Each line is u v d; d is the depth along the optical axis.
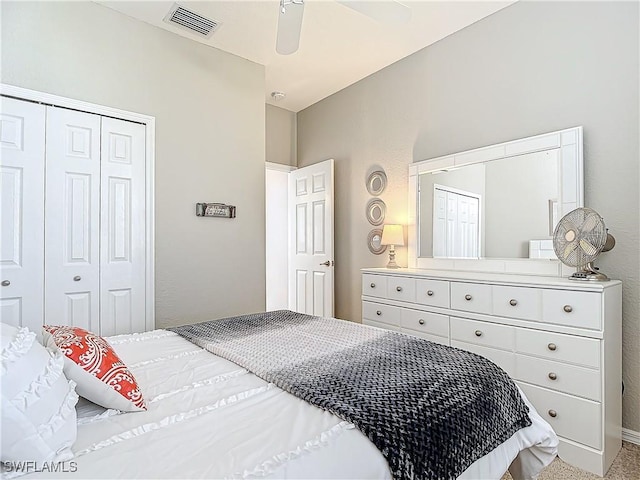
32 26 2.29
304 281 4.22
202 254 3.01
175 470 0.76
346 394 1.08
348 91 3.85
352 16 2.66
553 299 1.91
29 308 2.26
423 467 0.92
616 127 2.11
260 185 3.37
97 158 2.52
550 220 2.33
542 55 2.41
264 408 1.04
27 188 2.26
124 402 1.02
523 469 1.44
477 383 1.22
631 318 2.04
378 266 3.55
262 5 2.54
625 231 2.07
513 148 2.51
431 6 2.57
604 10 2.16
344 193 3.91
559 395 1.89
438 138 3.03
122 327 2.61
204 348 1.60
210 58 3.07
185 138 2.93
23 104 2.25
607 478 1.73
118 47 2.61
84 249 2.46
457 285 2.36
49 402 0.82
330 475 0.81
